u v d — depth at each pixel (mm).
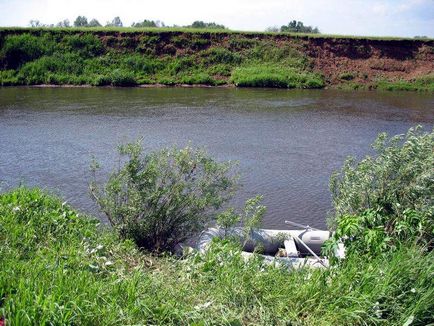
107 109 24484
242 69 37938
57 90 31922
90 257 5547
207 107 26000
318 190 12406
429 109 27156
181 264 5680
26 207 6652
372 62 40375
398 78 38875
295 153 16359
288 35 41656
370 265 4973
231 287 4891
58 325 3824
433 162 6309
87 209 10344
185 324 4305
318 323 4523
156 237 7305
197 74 37312
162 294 4672
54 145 16484
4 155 15055
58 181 12500
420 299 4551
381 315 4582
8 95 28984
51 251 5441
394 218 6273
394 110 26547
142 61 37469
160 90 33219
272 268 5387
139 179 7328
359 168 6945
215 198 7535
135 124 20625
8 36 36875
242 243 7551
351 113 25203
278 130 20281
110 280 4844
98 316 4051
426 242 5492
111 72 36156
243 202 11242
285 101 29078
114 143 16953
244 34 41375
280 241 7906
